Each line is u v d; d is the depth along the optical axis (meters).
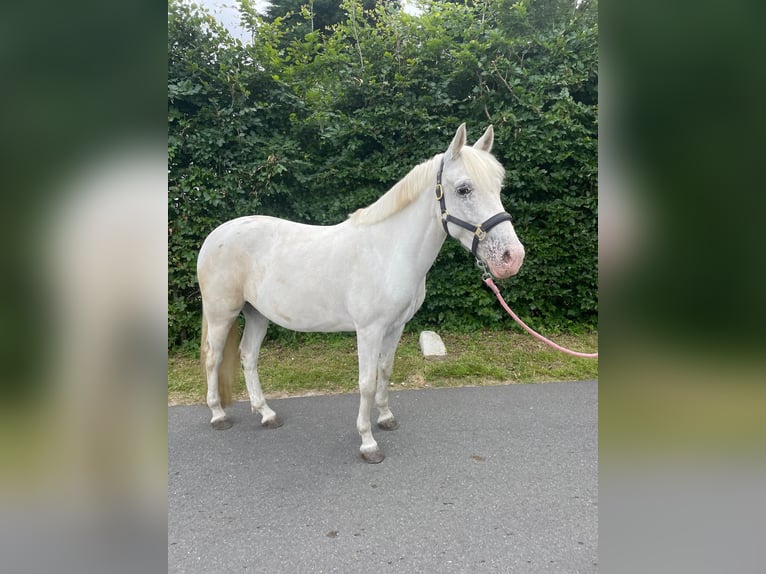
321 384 3.32
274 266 2.34
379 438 2.45
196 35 3.74
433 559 1.54
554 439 2.40
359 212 2.28
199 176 3.75
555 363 3.64
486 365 3.56
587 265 4.25
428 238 2.06
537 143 3.94
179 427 2.65
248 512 1.82
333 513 1.80
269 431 2.58
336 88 4.21
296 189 4.16
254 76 3.84
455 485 1.99
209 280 2.49
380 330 2.16
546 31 4.14
